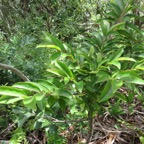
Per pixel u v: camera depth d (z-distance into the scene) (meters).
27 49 2.20
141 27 2.16
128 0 1.45
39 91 0.96
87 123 1.57
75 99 1.11
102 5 2.98
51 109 1.25
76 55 1.20
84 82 1.15
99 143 1.86
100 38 1.36
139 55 1.39
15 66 2.01
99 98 1.07
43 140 1.88
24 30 2.79
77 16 3.12
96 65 1.15
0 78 2.04
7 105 1.89
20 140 1.57
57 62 1.10
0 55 2.03
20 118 1.41
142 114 2.02
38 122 1.43
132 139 1.89
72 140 1.79
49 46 1.13
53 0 3.22
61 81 1.19
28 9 3.46
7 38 2.98
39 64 2.04
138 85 1.80
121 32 1.41
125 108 1.81
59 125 1.45
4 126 1.88
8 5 3.30
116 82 0.98
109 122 1.94
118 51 1.13
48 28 2.97
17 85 0.95
